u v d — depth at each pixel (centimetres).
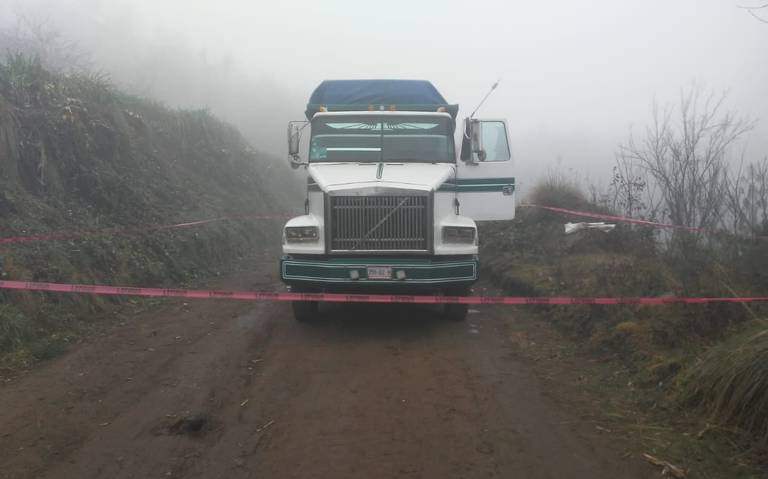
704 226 809
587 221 1112
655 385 508
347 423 462
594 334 643
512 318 782
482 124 931
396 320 780
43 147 962
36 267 734
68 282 756
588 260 913
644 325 604
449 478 380
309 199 775
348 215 698
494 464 397
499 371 580
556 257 988
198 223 1252
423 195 698
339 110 850
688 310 584
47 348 618
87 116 1125
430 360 616
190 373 574
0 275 670
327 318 790
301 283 701
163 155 1523
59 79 1163
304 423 462
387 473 386
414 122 838
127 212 1073
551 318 748
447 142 834
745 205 762
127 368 585
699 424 434
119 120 1259
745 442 403
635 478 377
